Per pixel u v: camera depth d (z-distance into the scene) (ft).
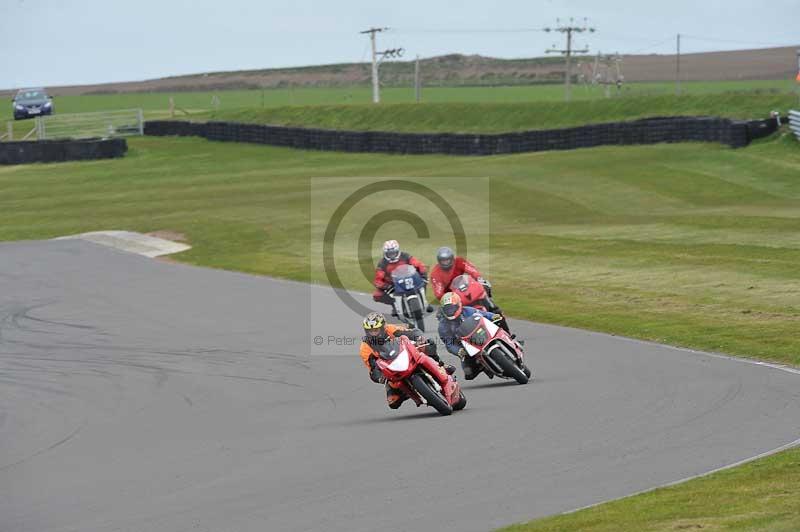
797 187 461.37
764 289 245.24
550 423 140.26
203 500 117.08
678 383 161.79
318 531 101.40
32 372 215.10
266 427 156.35
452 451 129.08
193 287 315.37
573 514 98.22
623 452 122.62
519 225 416.46
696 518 93.15
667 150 581.94
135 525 109.29
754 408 141.18
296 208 490.90
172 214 496.23
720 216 383.86
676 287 260.01
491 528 97.76
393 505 108.06
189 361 215.51
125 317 272.92
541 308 250.98
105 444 154.10
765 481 104.42
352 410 164.96
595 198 470.39
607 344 203.21
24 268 370.94
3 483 135.33
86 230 466.70
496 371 169.99
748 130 564.30
